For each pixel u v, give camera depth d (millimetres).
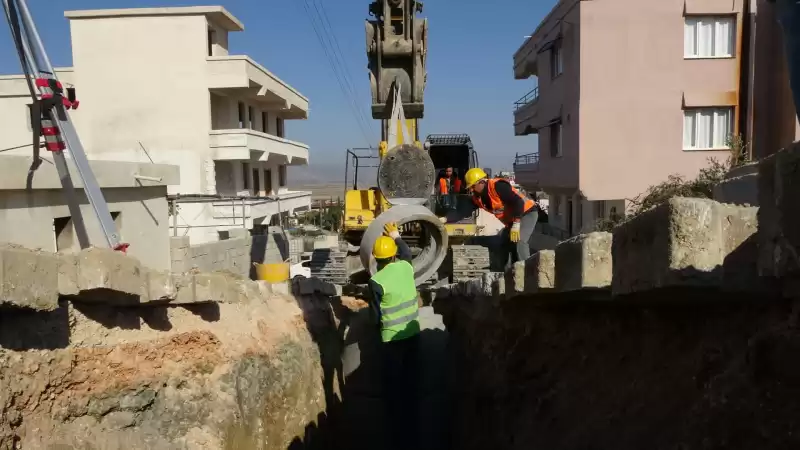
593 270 3025
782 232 2020
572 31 17906
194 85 23594
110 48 23781
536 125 23297
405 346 7328
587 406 4016
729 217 2232
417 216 9094
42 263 3205
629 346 3553
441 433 7730
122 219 10195
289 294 7754
